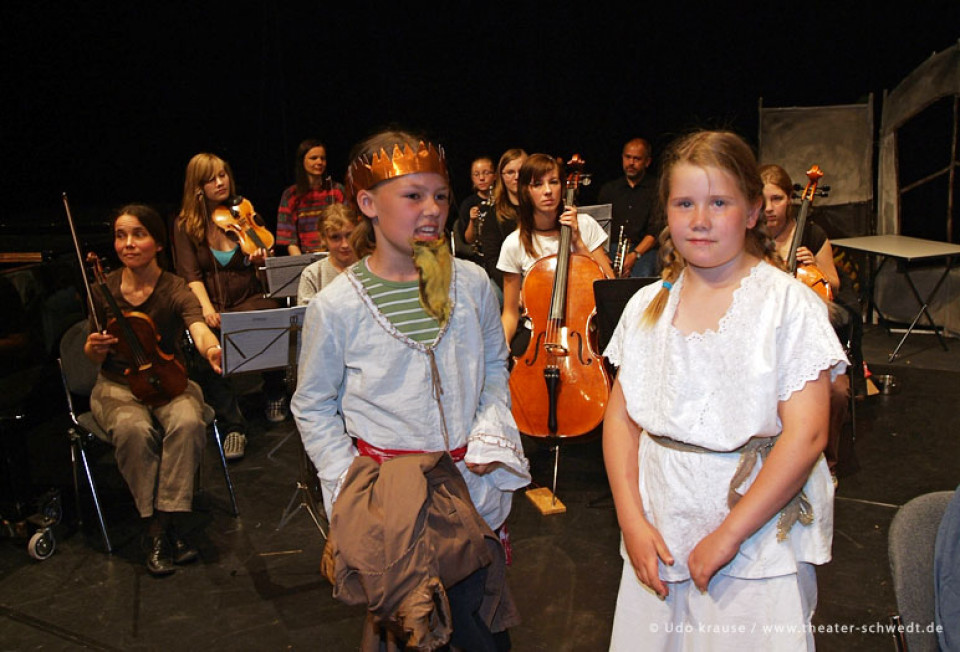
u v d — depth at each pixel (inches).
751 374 56.7
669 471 60.5
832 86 262.8
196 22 275.4
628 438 66.4
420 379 66.5
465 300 68.6
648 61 277.1
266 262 163.3
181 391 128.8
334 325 66.7
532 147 290.4
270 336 127.5
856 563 116.6
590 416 129.9
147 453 123.2
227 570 122.6
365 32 283.0
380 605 61.1
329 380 68.1
